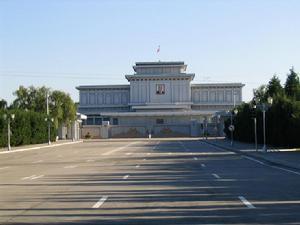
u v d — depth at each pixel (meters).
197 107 171.00
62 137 124.94
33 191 19.12
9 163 39.28
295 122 53.12
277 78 73.12
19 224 12.06
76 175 26.22
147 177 24.55
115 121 152.25
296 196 16.70
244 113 77.06
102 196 17.23
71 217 13.02
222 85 171.00
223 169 29.48
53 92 113.06
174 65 171.25
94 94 173.75
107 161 38.66
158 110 164.12
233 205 14.76
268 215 12.95
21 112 81.75
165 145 74.06
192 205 14.84
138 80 168.50
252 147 59.56
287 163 32.84
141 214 13.34
